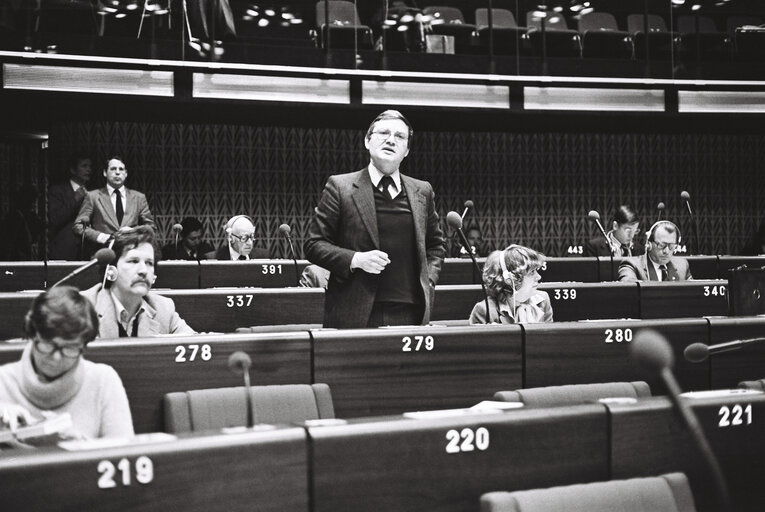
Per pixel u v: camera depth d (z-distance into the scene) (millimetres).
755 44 11438
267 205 12656
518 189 13383
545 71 11070
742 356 4137
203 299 5801
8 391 2488
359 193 4301
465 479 2100
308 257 4316
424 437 2064
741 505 2432
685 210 13672
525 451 2170
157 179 12227
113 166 8898
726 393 2555
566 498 1941
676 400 1785
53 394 2508
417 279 4320
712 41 11414
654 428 2326
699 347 2773
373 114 11117
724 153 13766
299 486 1943
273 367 3455
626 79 11242
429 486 2061
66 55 9523
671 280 7387
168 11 9859
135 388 3252
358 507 1990
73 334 2402
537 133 13406
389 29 10680
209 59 9992
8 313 4719
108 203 8875
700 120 11859
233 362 2088
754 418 2475
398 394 3600
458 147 13242
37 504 1710
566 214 13469
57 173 11789
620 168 13586
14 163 12781
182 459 1834
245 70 10180
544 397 3107
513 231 13352
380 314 4223
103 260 3557
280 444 1932
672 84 11328
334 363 3531
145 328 3795
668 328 4043
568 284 6520
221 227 12453
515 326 3811
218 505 1857
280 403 3053
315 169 12875
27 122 11766
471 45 10961
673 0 11445
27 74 9445
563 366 3867
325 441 1972
